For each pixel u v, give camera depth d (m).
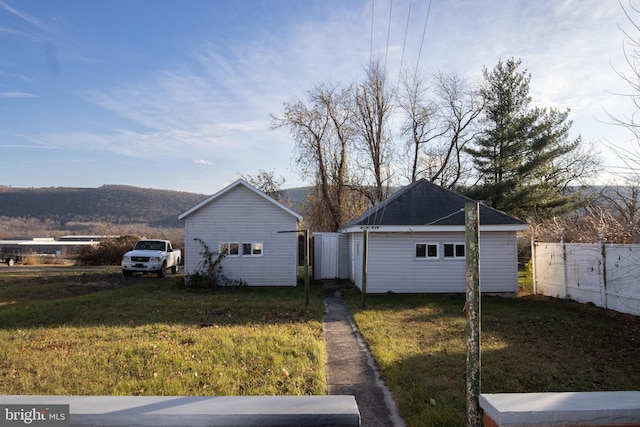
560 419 2.79
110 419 2.80
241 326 10.41
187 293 16.97
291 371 6.81
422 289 16.66
